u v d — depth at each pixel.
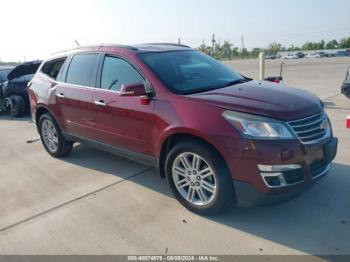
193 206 3.46
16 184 4.58
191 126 3.19
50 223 3.50
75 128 4.86
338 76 16.47
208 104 3.20
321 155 3.17
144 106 3.66
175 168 3.54
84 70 4.64
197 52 4.70
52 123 5.34
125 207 3.73
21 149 6.29
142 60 3.88
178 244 3.01
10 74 9.59
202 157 3.22
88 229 3.34
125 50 4.12
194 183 3.41
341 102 8.91
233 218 3.36
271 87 3.73
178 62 4.13
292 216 3.33
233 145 2.97
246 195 3.04
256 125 2.91
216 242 3.00
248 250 2.87
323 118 3.32
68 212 3.70
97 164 5.13
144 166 4.91
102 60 4.37
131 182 4.38
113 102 4.04
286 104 3.13
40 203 3.96
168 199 3.86
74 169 4.99
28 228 3.43
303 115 3.05
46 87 5.30
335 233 3.02
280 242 2.94
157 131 3.56
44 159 5.57
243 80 4.26
